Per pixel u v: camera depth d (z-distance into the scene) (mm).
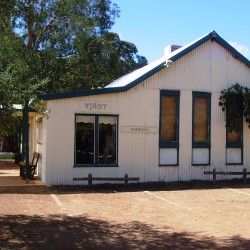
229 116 18031
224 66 18359
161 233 9156
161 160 17141
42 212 11203
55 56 31781
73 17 30922
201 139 17859
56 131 15547
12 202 12523
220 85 18250
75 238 8656
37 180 16969
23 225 9688
